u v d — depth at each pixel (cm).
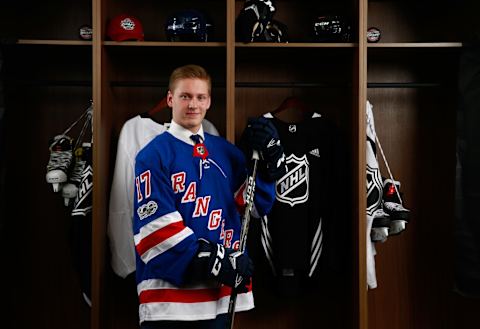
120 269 245
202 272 181
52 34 281
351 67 261
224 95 279
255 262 272
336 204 259
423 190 285
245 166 213
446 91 285
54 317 278
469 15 287
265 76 282
